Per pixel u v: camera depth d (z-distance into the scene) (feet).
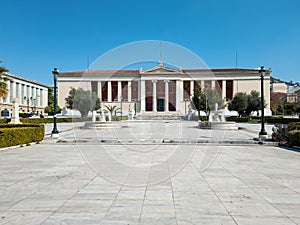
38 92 271.28
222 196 15.96
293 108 218.79
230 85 220.84
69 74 202.49
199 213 13.33
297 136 38.47
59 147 38.63
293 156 31.07
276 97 290.56
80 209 13.82
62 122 128.67
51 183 18.63
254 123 122.21
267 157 30.22
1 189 17.19
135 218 12.71
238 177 20.58
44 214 13.17
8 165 25.03
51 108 189.88
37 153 32.73
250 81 214.48
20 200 15.12
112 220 12.49
